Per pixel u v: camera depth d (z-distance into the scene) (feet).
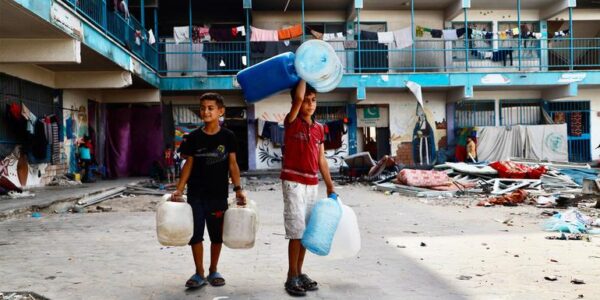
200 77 62.59
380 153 70.69
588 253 17.54
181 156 13.47
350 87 64.13
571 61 66.33
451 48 69.26
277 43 65.72
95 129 59.47
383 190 45.98
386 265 15.87
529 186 42.96
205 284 13.60
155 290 13.16
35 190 39.37
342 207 13.24
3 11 27.48
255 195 41.37
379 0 67.26
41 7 28.63
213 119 13.21
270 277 14.47
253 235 13.17
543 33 71.97
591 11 72.38
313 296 12.56
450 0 67.26
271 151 68.33
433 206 33.68
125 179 56.39
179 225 12.33
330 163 69.00
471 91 64.95
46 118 43.91
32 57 34.30
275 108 68.49
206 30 59.11
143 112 62.69
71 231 23.25
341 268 15.48
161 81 62.34
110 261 16.70
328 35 61.98
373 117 70.33
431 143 70.54
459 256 17.17
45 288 13.37
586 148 71.82
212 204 13.33
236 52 60.90
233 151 13.50
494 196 38.99
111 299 12.39
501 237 21.03
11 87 39.37
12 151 39.11
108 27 43.04
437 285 13.51
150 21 67.82
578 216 24.03
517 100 71.31
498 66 69.21
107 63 43.47
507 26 72.18
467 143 66.39
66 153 50.24
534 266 15.62
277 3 66.59
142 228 24.20
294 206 12.76
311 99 13.03
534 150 66.74
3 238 21.34
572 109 71.82
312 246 12.58
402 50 67.56
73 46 34.47
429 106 70.74
